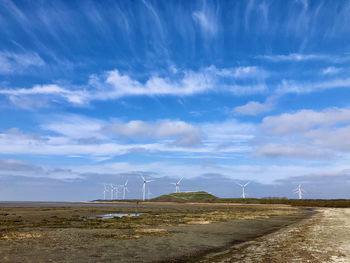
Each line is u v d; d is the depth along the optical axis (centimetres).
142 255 1864
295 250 2016
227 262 1666
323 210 10594
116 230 3161
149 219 4925
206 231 3253
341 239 2577
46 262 1611
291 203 17625
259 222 4666
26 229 3175
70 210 8412
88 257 1761
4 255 1756
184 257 1830
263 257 1788
